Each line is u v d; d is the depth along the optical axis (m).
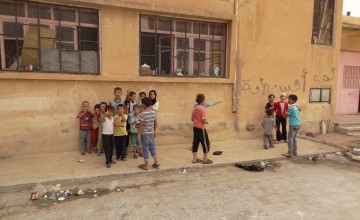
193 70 8.41
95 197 4.89
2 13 6.32
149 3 7.44
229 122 8.93
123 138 6.61
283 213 4.42
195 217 4.24
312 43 10.21
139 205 4.61
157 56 7.86
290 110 7.50
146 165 6.07
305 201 4.88
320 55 10.34
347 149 8.43
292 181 5.86
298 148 8.44
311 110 10.40
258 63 9.18
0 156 6.46
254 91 9.21
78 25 6.93
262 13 9.05
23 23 6.49
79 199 4.80
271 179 5.95
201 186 5.46
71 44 6.94
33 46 6.62
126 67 7.39
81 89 7.02
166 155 7.21
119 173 5.79
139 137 6.14
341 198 5.04
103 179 5.64
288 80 9.80
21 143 6.61
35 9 6.55
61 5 6.71
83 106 6.88
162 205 4.62
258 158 7.26
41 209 4.43
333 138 9.89
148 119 5.99
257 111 9.34
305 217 4.30
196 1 8.02
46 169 5.90
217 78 8.56
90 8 6.94
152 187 5.37
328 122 10.82
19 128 6.56
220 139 8.86
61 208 4.47
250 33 8.91
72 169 5.94
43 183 5.27
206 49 8.55
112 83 7.30
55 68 6.84
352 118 11.98
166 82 7.90
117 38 7.22
